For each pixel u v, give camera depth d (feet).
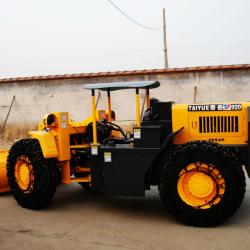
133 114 49.42
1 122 56.08
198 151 15.60
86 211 18.65
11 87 55.47
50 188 18.72
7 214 18.35
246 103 17.31
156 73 48.01
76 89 51.98
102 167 17.80
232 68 45.60
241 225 15.87
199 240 14.28
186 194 15.94
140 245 13.97
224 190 15.35
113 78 49.96
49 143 18.44
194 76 46.98
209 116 17.39
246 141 17.10
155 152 16.55
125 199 20.80
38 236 15.17
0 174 21.80
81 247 13.94
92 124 19.89
